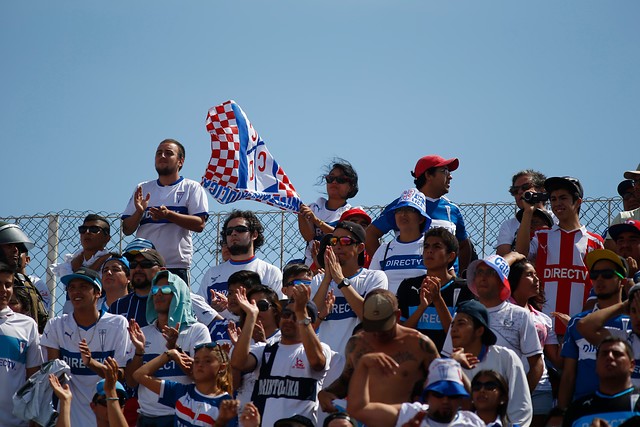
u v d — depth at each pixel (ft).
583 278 122.21
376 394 91.04
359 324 108.17
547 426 97.60
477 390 93.40
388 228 128.67
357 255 117.60
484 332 97.71
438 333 107.55
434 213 129.70
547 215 127.44
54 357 114.93
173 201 139.74
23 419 112.37
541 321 109.91
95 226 138.00
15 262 130.21
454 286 110.01
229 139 143.43
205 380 103.40
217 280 132.46
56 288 147.02
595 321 101.71
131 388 112.27
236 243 132.57
